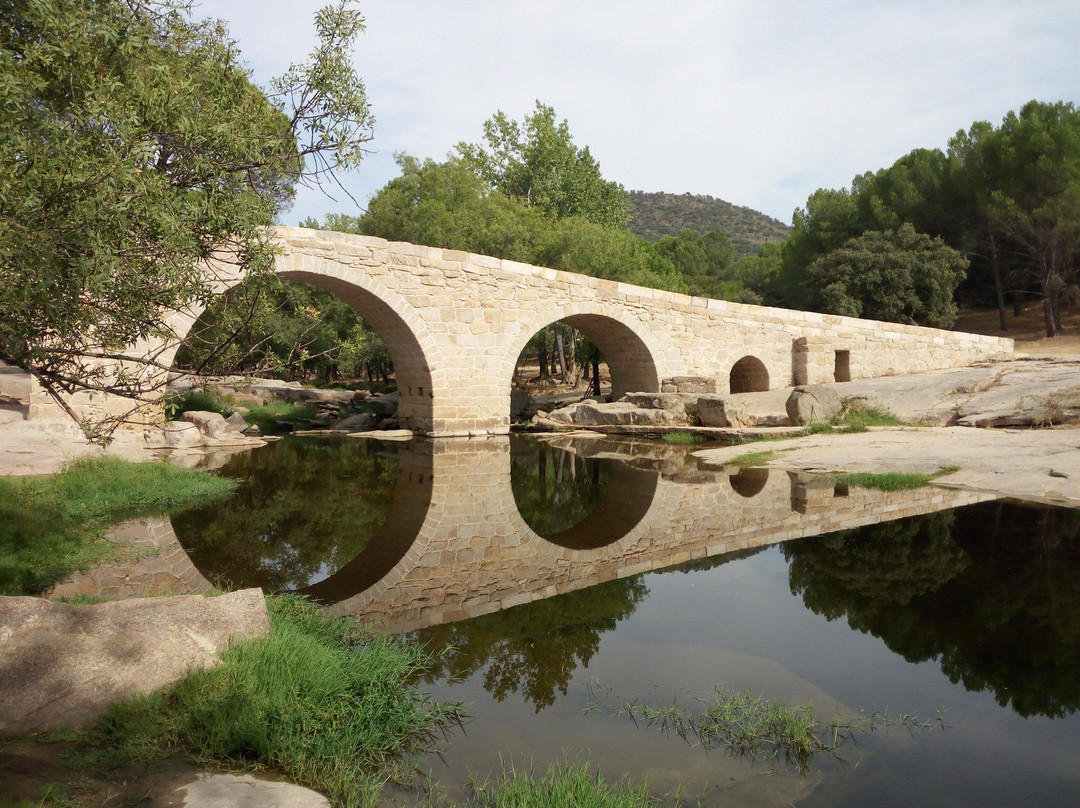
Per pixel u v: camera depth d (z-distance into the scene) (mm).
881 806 2516
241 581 5625
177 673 3201
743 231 137875
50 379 3953
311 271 15328
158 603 3535
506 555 6516
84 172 3352
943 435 12914
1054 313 33969
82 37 3727
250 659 3369
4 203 3139
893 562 5754
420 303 17047
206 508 8484
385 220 27391
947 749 2926
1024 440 11484
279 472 11555
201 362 4461
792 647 4105
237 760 2771
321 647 3824
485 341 18078
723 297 46000
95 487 8602
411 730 3203
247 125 4273
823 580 5344
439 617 4754
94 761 2619
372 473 11594
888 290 34188
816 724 3180
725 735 3109
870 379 21719
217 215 4016
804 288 37969
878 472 9953
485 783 2754
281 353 27672
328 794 2627
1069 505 7555
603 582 5547
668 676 3754
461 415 17812
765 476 10344
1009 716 3207
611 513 8375
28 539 6285
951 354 26906
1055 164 31609
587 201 35281
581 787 2602
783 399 19531
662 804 2561
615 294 20312
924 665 3791
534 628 4516
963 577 5281
